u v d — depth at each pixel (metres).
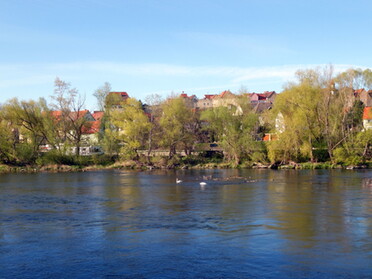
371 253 21.16
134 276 18.28
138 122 90.75
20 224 28.64
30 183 56.88
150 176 68.19
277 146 83.56
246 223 28.41
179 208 35.00
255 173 71.56
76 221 29.62
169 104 94.38
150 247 22.50
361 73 95.38
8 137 88.31
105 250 22.03
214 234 25.27
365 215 30.92
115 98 98.44
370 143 85.06
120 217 31.09
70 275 18.47
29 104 89.31
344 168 81.00
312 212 32.31
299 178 60.50
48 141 89.44
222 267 19.25
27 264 19.88
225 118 88.75
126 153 92.31
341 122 86.69
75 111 92.19
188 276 18.20
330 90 86.38
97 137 95.06
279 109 88.75
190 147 97.88
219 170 80.69
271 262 19.88
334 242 23.25
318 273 18.41
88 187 51.50
